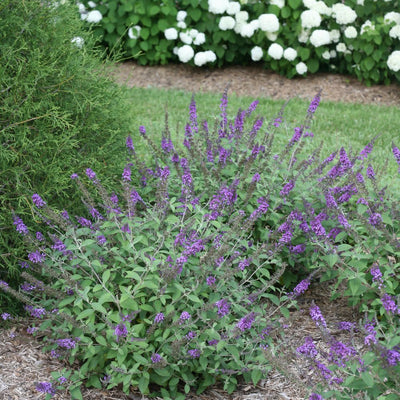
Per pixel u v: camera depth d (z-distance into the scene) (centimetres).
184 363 314
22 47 359
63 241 365
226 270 330
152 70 1016
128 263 343
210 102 872
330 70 984
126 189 336
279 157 438
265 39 975
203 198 407
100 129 412
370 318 358
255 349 334
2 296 371
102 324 316
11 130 365
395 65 871
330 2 938
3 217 354
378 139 720
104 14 1024
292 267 432
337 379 268
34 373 329
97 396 319
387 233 349
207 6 969
